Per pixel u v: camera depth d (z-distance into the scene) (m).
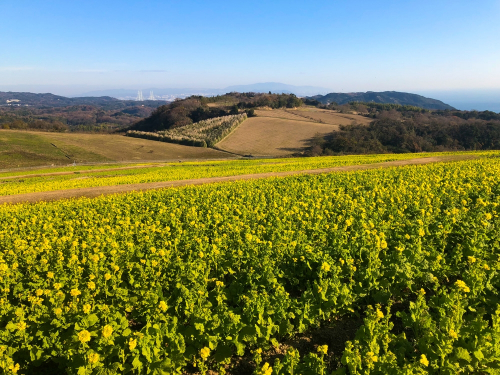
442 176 23.25
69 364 5.39
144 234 11.82
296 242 9.59
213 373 6.25
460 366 5.23
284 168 41.84
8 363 5.20
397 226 10.97
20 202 26.72
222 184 27.41
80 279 8.16
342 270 8.30
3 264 8.24
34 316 6.28
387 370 4.86
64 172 51.94
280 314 6.62
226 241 10.37
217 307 6.73
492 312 6.86
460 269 8.48
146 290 7.67
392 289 7.91
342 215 13.12
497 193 16.31
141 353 5.48
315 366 5.12
